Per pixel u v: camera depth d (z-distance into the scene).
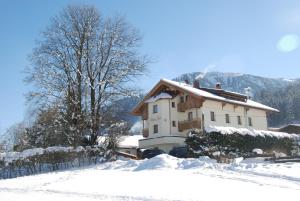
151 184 17.77
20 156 33.34
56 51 41.16
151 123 54.09
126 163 29.55
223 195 14.59
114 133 39.41
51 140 41.56
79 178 21.45
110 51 42.31
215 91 56.22
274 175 19.77
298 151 53.47
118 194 15.18
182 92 53.16
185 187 16.61
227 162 28.56
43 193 16.47
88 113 40.16
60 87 40.69
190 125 51.59
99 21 42.69
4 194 16.66
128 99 43.25
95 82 41.44
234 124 55.53
